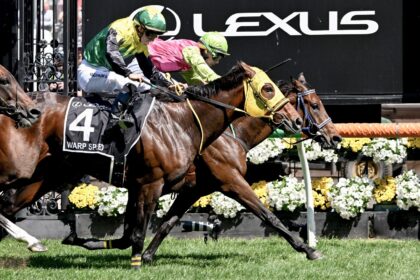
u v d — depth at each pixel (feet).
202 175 44.32
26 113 39.11
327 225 53.06
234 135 44.45
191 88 41.96
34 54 54.03
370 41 54.19
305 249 44.14
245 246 49.47
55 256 46.24
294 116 41.75
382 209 53.78
